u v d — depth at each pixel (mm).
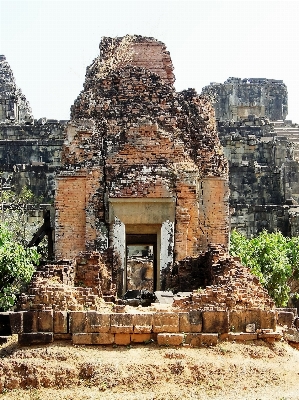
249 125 47531
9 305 17016
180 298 12570
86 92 20781
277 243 24500
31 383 10023
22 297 11375
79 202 19219
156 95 20500
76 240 19156
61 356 10477
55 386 10008
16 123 46156
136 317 11133
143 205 18844
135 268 30156
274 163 42031
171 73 23453
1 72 54906
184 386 10039
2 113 51625
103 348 10977
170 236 18797
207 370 10305
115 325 11070
